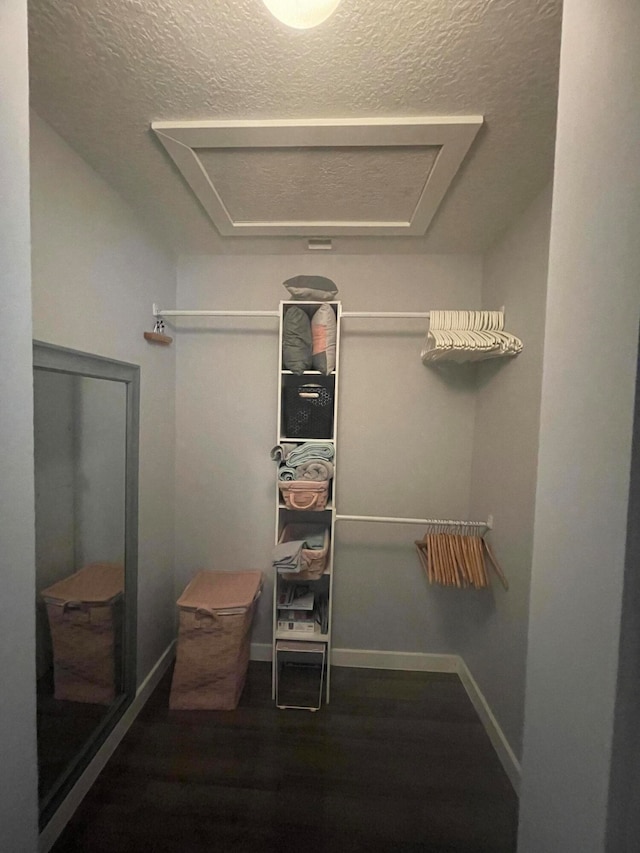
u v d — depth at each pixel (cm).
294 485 182
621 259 47
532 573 64
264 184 152
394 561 231
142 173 152
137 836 137
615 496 47
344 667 231
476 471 218
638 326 44
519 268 172
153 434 206
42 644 142
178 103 113
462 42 92
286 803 150
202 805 148
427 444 229
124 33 91
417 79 103
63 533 151
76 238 142
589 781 49
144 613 198
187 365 231
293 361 193
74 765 148
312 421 198
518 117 116
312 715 193
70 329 141
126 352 179
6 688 55
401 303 225
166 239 210
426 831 141
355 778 161
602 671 48
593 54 53
